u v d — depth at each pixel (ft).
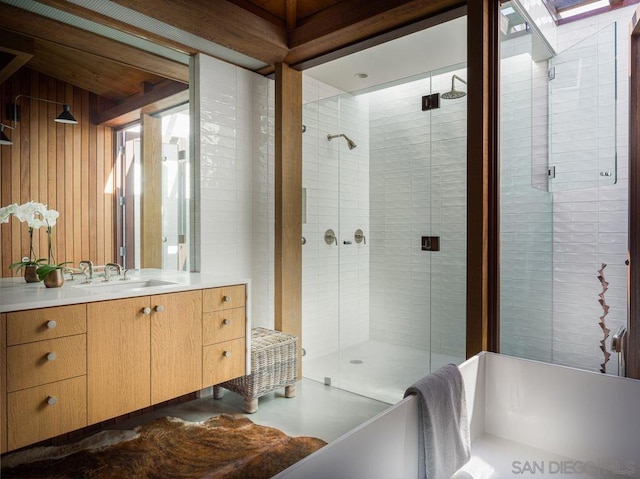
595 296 8.98
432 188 9.47
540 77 9.00
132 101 9.31
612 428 5.67
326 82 13.34
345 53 10.14
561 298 9.41
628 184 7.86
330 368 11.10
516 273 8.29
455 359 9.11
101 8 8.09
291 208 11.07
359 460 4.36
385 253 10.25
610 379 5.70
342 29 9.10
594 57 8.31
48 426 6.26
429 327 9.52
